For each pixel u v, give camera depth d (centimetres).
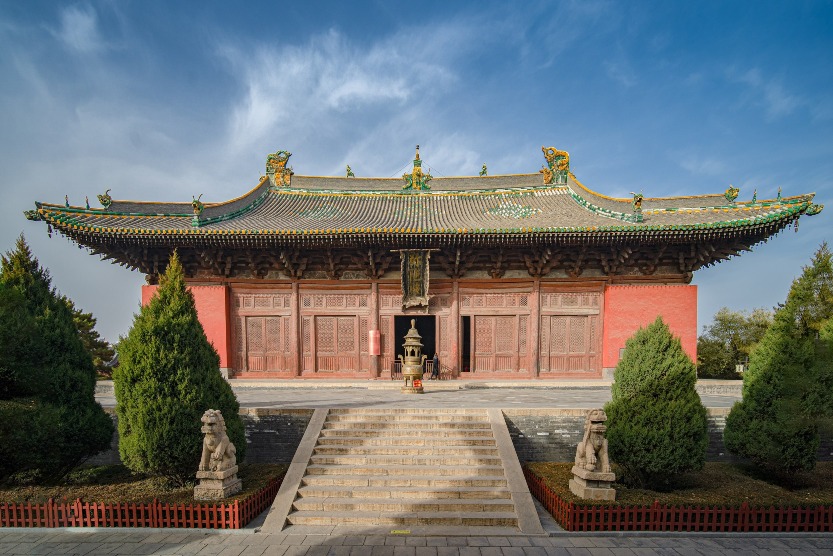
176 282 1568
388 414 1861
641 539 1235
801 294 1603
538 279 3036
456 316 3069
